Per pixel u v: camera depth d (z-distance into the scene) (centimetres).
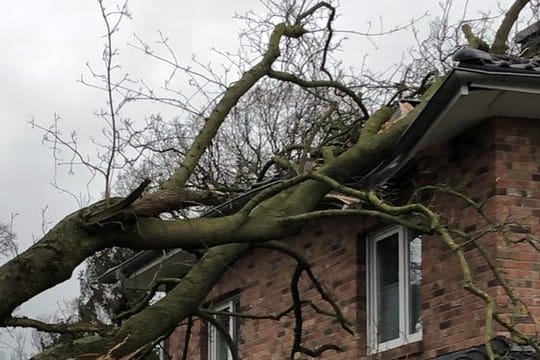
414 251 1118
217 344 1580
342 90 1073
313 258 1294
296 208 849
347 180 974
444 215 1016
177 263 1311
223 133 1670
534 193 959
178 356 1658
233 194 1059
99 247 733
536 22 1280
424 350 1038
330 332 1234
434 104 900
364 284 1196
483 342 928
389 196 1072
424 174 1056
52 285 716
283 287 1358
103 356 730
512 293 762
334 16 1056
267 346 1381
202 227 772
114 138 781
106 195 730
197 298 825
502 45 1235
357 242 1209
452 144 1022
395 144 955
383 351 1105
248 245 857
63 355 768
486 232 774
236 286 1481
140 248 758
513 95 898
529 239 823
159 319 800
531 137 973
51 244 713
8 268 709
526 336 792
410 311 1108
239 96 911
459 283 991
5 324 716
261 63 956
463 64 859
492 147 962
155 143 1198
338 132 1172
